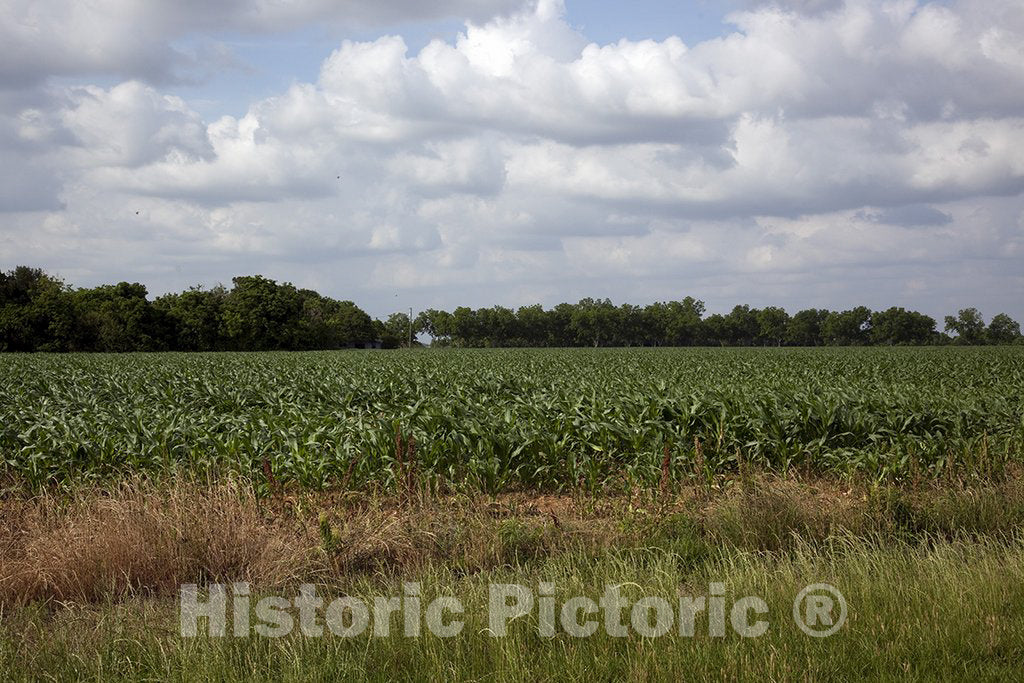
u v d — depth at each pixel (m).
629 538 7.53
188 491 7.75
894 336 156.88
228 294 102.12
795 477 11.12
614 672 4.52
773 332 163.25
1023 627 4.84
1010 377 28.00
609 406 13.93
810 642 4.71
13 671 4.59
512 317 152.12
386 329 134.00
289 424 13.48
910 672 4.43
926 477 10.52
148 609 5.53
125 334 82.25
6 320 74.56
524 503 9.85
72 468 10.86
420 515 7.61
